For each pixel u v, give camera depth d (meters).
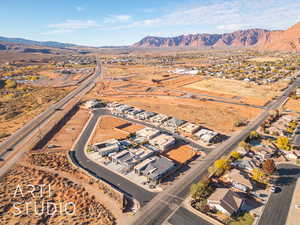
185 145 82.38
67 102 139.38
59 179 60.03
